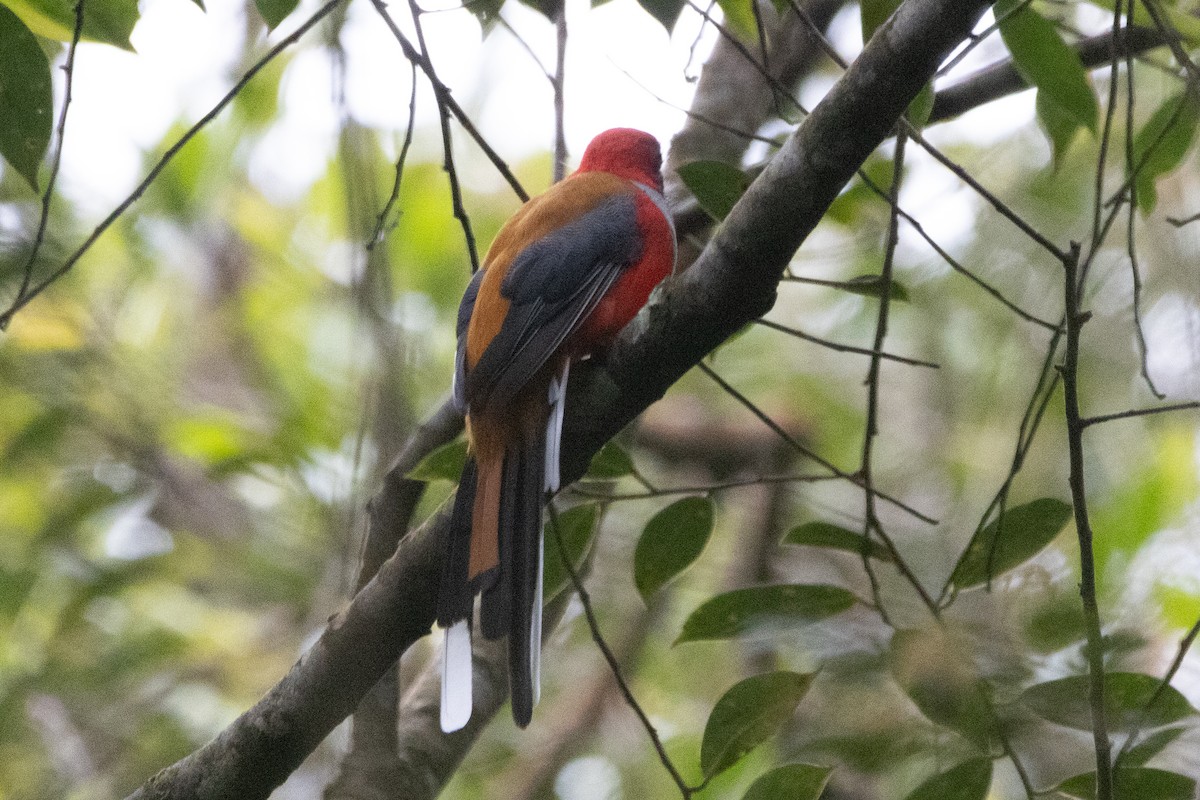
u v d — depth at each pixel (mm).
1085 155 13148
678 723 13094
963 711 6422
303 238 14867
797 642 7254
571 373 7797
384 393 9688
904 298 7875
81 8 7156
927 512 13359
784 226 6332
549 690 13258
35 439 12875
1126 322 13070
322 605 11156
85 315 13266
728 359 14453
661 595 13156
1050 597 6930
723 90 10250
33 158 7371
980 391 13828
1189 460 12805
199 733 12477
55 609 12992
